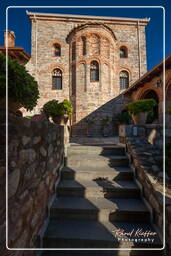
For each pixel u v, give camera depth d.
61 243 2.43
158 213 2.56
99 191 3.41
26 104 2.40
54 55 13.91
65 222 2.82
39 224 2.49
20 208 1.86
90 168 4.22
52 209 2.95
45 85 13.59
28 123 2.13
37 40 13.72
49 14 13.62
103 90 12.68
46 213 2.85
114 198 3.37
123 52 14.48
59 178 3.86
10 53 6.28
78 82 12.77
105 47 12.88
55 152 3.59
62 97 13.55
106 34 12.84
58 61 13.75
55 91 13.59
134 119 5.47
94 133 12.34
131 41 14.28
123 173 3.89
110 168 4.23
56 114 5.56
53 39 13.79
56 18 13.79
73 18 13.95
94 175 3.93
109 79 12.94
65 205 3.04
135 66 14.15
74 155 4.85
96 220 2.88
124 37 14.23
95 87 12.59
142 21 14.38
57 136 3.81
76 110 12.66
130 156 4.37
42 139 2.71
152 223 2.74
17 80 2.17
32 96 2.46
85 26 12.60
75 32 13.04
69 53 13.76
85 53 12.70
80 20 13.97
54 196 3.31
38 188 2.48
